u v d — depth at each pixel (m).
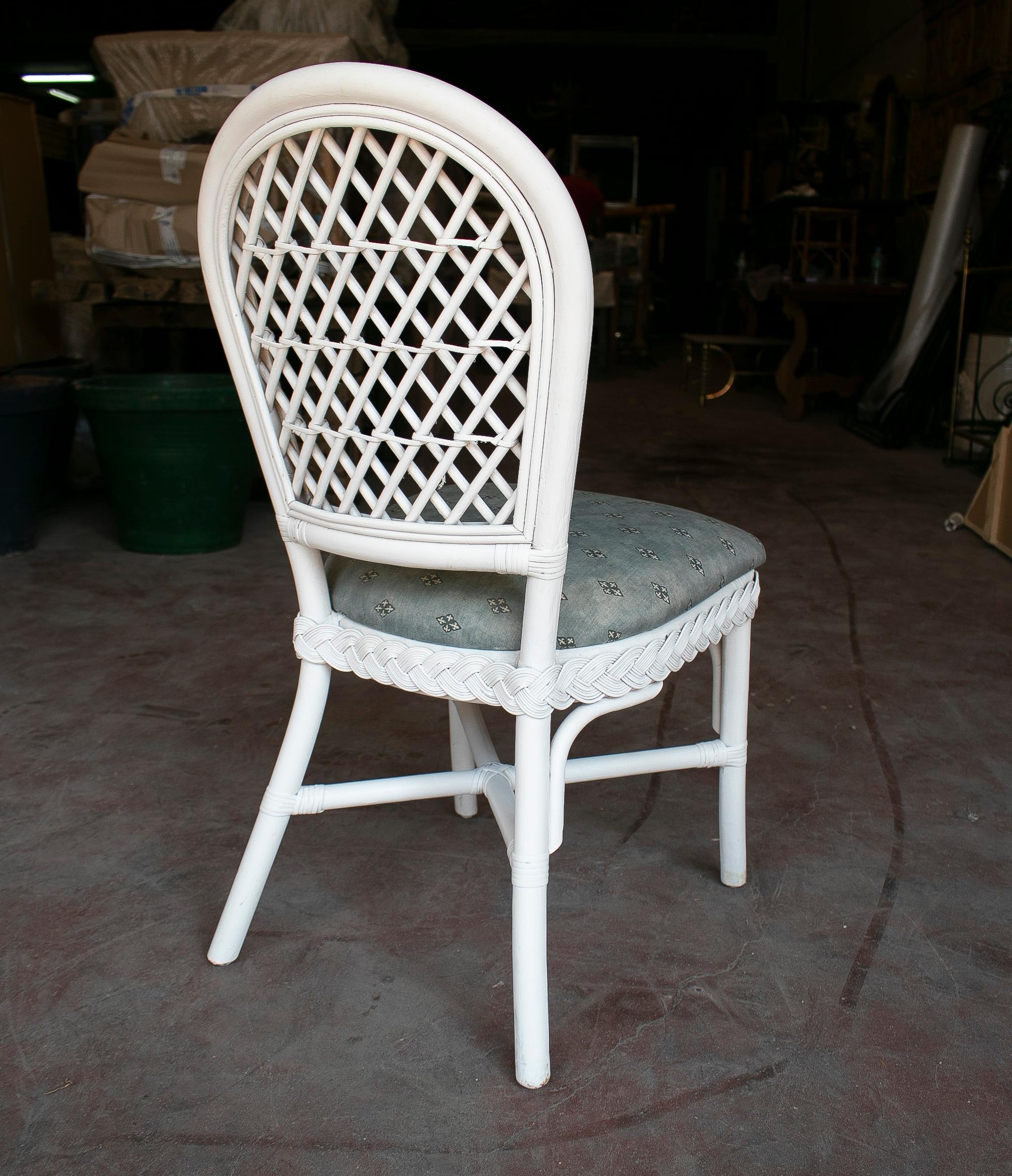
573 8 12.40
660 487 3.86
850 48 9.16
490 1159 0.95
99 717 1.89
